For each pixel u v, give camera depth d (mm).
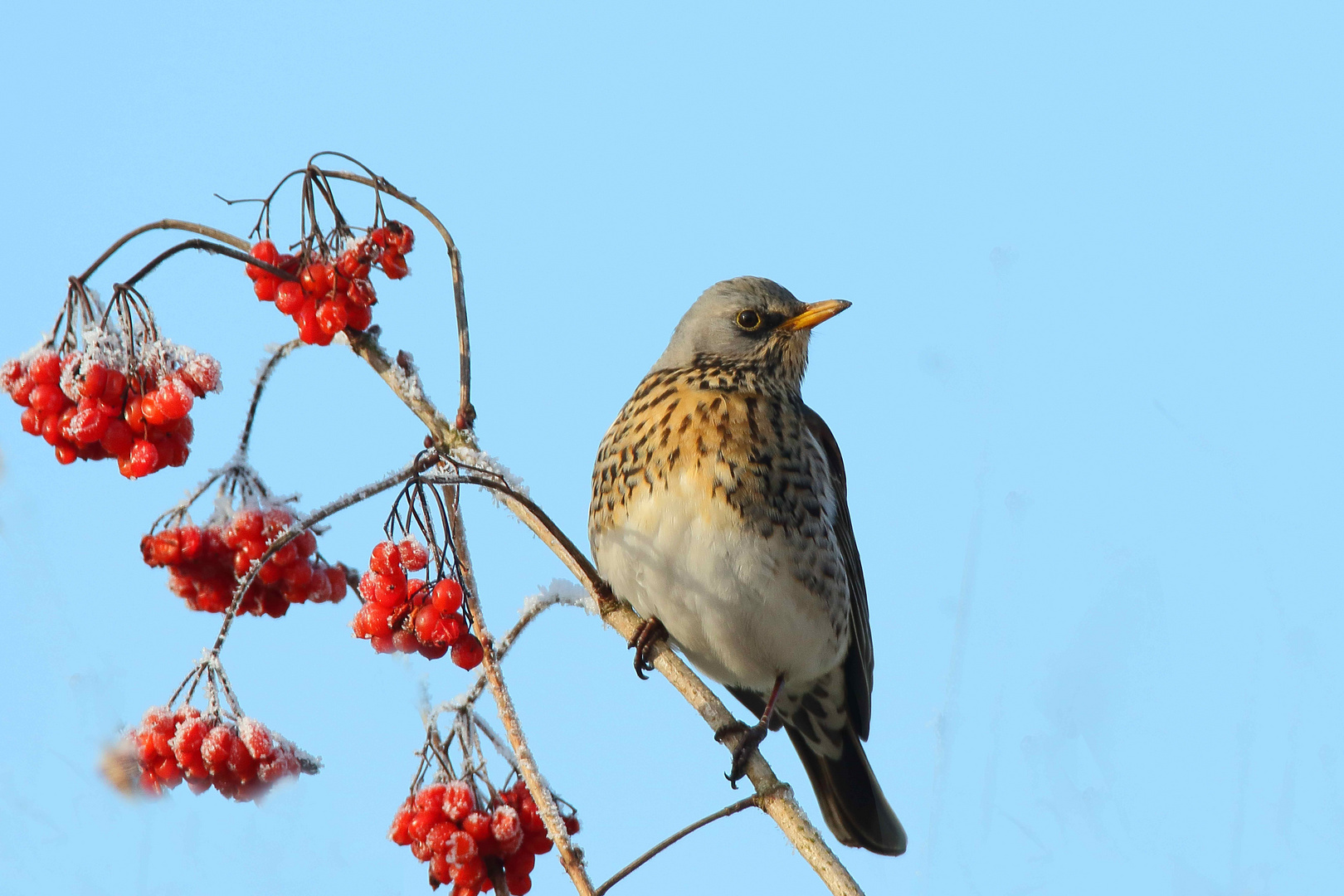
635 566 11148
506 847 7832
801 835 7777
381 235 8984
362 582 7723
